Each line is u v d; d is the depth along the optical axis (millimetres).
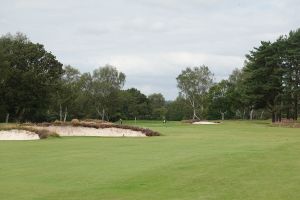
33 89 82062
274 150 20516
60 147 24391
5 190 12266
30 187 12648
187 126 62531
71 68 117000
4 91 79438
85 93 119438
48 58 85188
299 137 33375
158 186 12656
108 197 11406
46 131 36188
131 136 38406
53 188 12500
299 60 75625
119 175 14281
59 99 105938
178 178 13695
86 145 25641
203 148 22516
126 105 132000
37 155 20266
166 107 148125
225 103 118625
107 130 40906
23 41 86250
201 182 13133
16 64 82438
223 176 13938
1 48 79750
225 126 61969
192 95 130250
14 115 86938
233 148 22125
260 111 126938
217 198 11203
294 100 78812
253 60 79562
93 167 16125
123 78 125312
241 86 93062
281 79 76812
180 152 20578
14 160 18453
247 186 12531
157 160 17656
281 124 63188
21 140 31844
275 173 14406
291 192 11758
